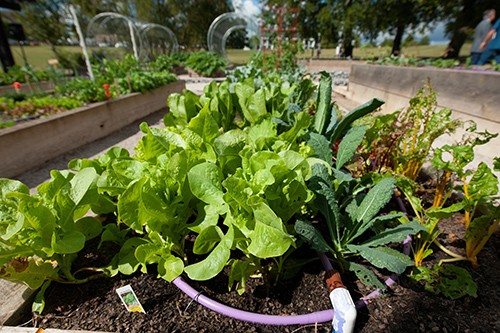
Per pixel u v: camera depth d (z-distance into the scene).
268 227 1.05
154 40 17.34
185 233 1.48
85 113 4.21
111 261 1.43
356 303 1.26
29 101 4.62
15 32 8.99
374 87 6.16
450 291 1.29
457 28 12.52
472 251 1.49
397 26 15.98
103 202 1.55
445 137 3.93
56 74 6.29
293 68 9.25
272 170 1.16
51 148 3.67
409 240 1.59
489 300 1.30
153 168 1.31
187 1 28.89
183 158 1.32
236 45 26.80
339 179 1.53
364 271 1.22
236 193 1.09
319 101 2.22
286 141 1.65
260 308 1.25
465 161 1.48
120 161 1.29
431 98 2.06
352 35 21.05
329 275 1.28
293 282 1.39
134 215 1.17
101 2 24.41
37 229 1.18
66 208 1.25
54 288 1.36
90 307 1.26
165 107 7.17
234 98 2.50
